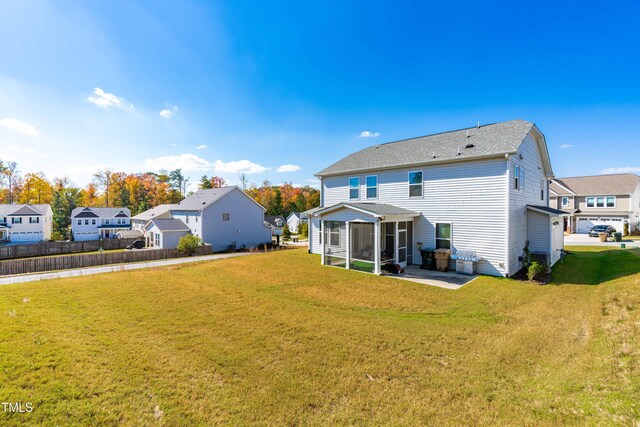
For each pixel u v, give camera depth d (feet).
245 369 16.75
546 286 35.14
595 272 41.88
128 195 208.95
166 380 15.51
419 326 23.26
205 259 75.31
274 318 25.26
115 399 13.76
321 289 35.17
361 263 49.93
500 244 40.73
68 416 12.50
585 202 107.86
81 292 34.42
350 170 59.06
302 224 166.20
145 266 60.70
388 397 14.17
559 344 19.36
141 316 25.68
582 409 12.23
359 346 19.71
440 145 52.42
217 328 22.91
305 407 13.48
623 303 24.45
